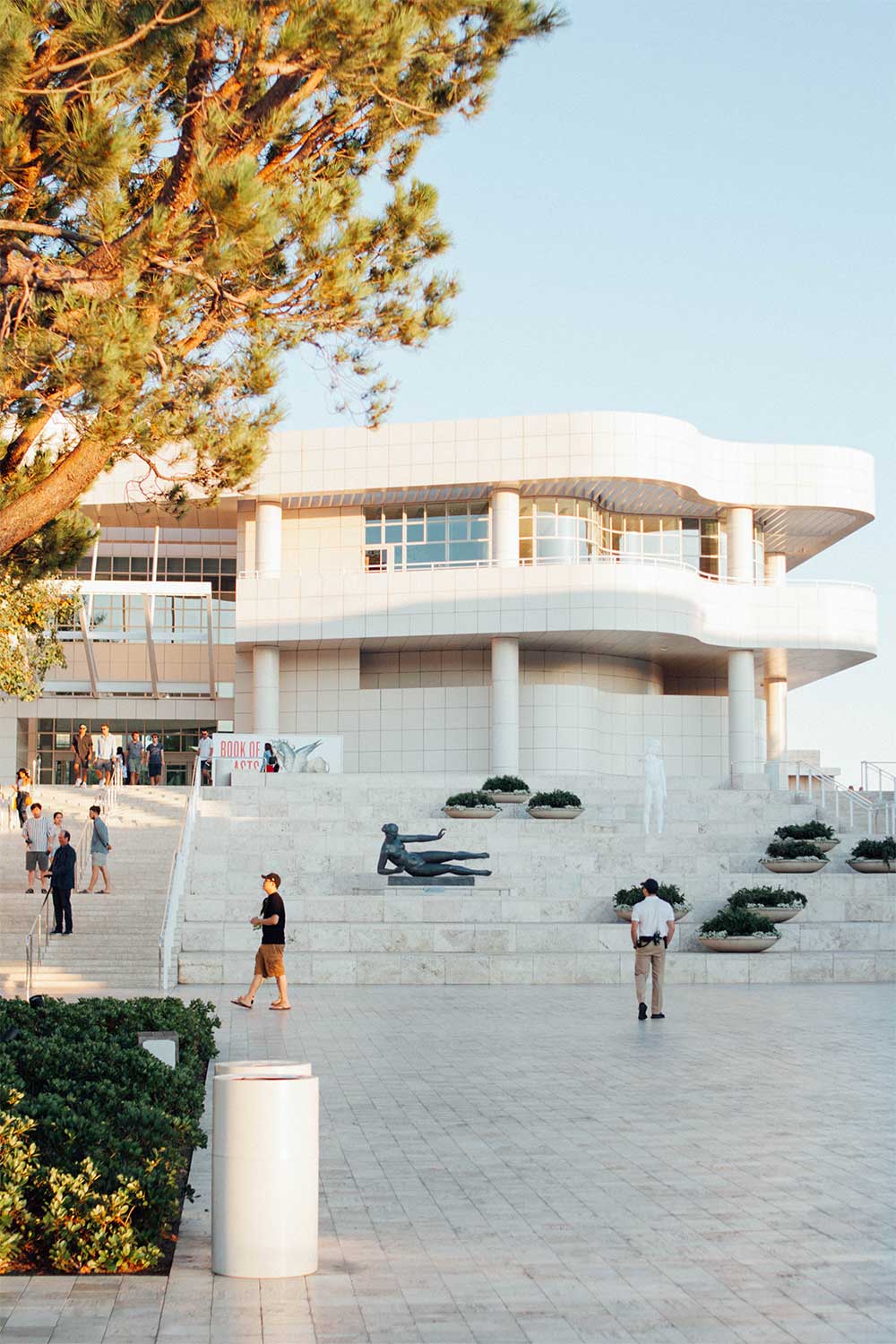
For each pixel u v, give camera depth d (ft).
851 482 155.12
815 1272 22.26
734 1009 62.80
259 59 32.94
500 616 144.77
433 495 152.15
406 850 91.50
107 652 166.20
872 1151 32.07
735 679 153.28
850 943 82.99
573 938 80.28
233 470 39.99
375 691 153.69
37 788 120.98
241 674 156.46
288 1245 21.93
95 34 30.45
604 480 145.38
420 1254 23.45
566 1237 24.53
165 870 93.30
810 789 125.08
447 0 33.58
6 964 74.18
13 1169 22.54
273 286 36.17
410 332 39.99
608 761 152.97
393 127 38.22
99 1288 20.97
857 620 154.71
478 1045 50.34
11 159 32.07
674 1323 19.60
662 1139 33.60
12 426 40.81
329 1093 40.16
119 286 33.86
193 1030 41.37
